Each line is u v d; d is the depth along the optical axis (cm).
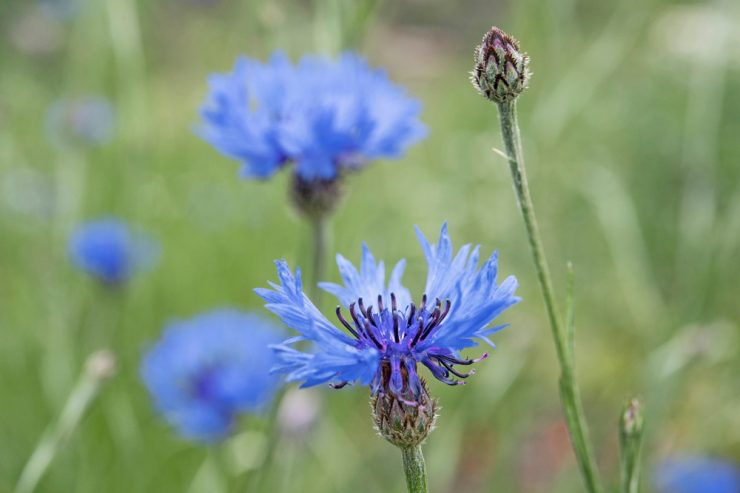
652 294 66
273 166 42
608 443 66
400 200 81
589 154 88
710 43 68
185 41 109
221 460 51
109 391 58
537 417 73
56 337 58
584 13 79
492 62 30
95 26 78
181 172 93
